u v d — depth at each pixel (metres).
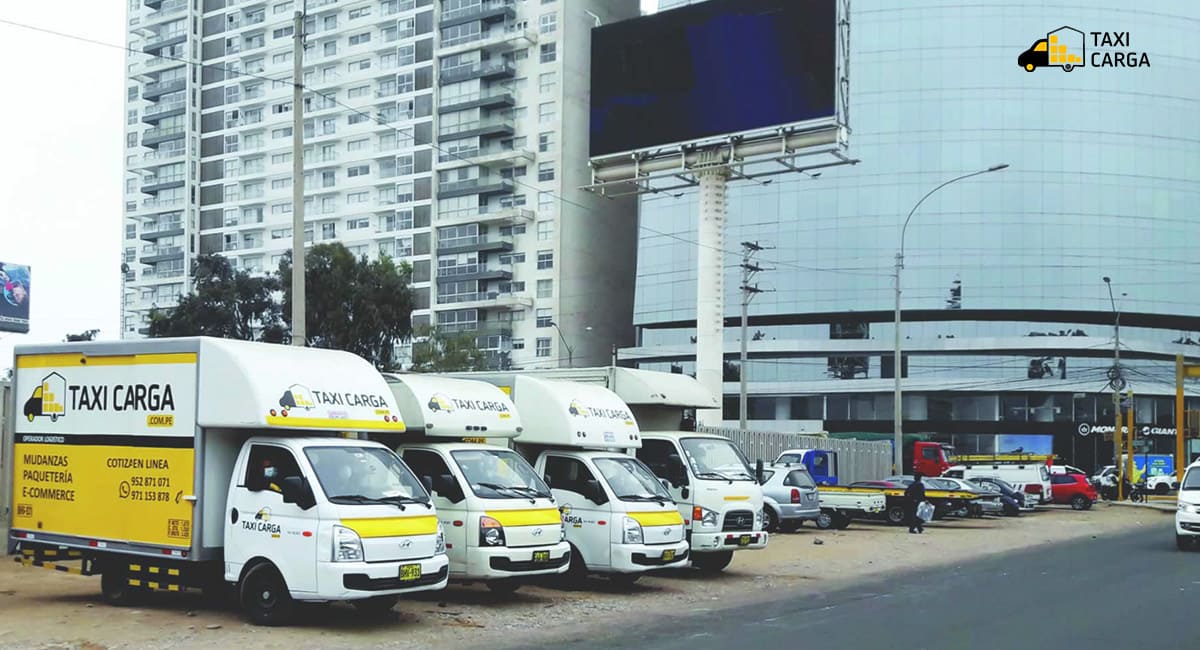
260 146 102.75
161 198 107.12
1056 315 79.62
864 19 83.56
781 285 83.00
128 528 12.66
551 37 89.56
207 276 47.06
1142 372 78.25
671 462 17.77
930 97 81.88
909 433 78.06
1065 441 76.56
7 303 29.88
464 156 91.81
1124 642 11.49
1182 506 23.86
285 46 101.94
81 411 13.23
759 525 18.12
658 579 17.38
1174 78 82.88
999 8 82.12
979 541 26.84
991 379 77.19
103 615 12.45
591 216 90.69
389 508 11.95
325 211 99.00
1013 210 80.12
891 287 80.31
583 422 16.36
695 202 85.12
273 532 11.74
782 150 36.16
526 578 14.89
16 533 13.67
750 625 12.57
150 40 109.44
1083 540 27.73
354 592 11.33
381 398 13.23
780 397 81.94
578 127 90.19
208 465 12.24
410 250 94.62
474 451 14.59
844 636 11.75
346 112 98.62
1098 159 80.94
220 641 10.89
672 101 38.41
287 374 12.27
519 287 89.25
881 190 81.75
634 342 94.12
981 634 11.94
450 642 11.25
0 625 11.70
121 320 109.00
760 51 36.59
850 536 27.72
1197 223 82.06
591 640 11.45
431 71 94.62
